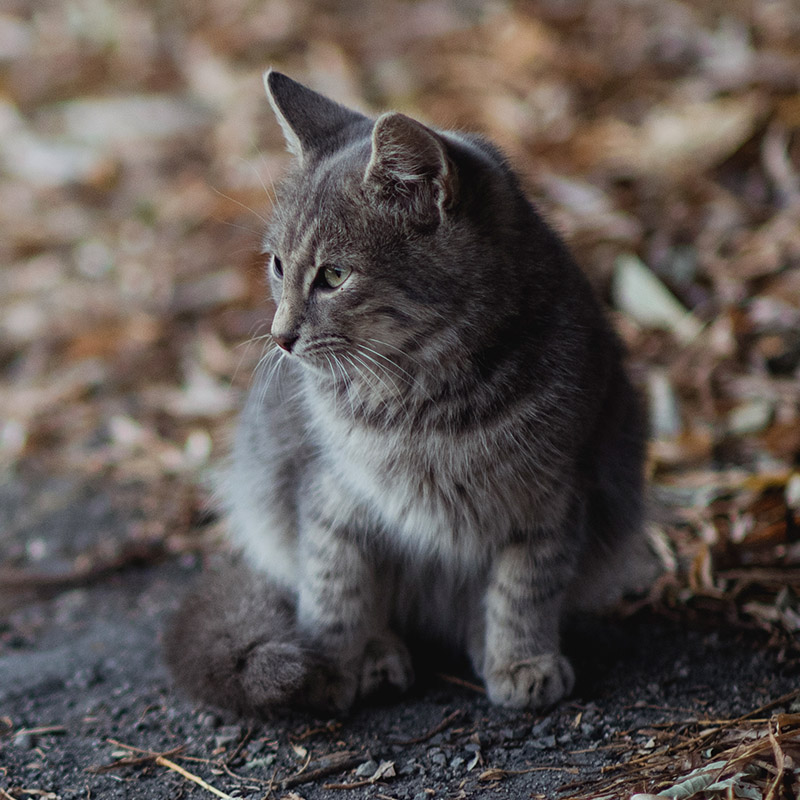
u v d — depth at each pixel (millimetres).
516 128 9352
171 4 12922
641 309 7414
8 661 5125
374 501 4461
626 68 9867
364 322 4098
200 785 4000
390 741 4223
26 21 13133
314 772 4012
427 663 4953
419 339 4109
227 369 7871
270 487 5020
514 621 4449
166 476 7066
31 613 5777
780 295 7168
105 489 7020
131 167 10695
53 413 7875
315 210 4121
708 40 9906
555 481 4289
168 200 10086
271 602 4770
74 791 3996
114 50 12453
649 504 5508
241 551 5715
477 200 4066
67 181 10742
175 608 5566
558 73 9984
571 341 4262
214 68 11461
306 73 10938
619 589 5273
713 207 8047
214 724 4434
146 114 11273
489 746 4113
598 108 9484
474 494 4332
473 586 4809
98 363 8336
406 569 4824
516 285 4141
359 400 4305
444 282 4031
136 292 9086
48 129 11430
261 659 4332
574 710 4289
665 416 6566
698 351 7008
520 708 4363
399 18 11703
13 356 8672
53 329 8844
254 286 8352
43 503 6938
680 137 8688
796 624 4711
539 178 8578
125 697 4723
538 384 4168
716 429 6449
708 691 4320
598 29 10555
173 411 7664
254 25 11992
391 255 4027
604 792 3607
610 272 7758
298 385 4688
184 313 8625
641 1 10688
